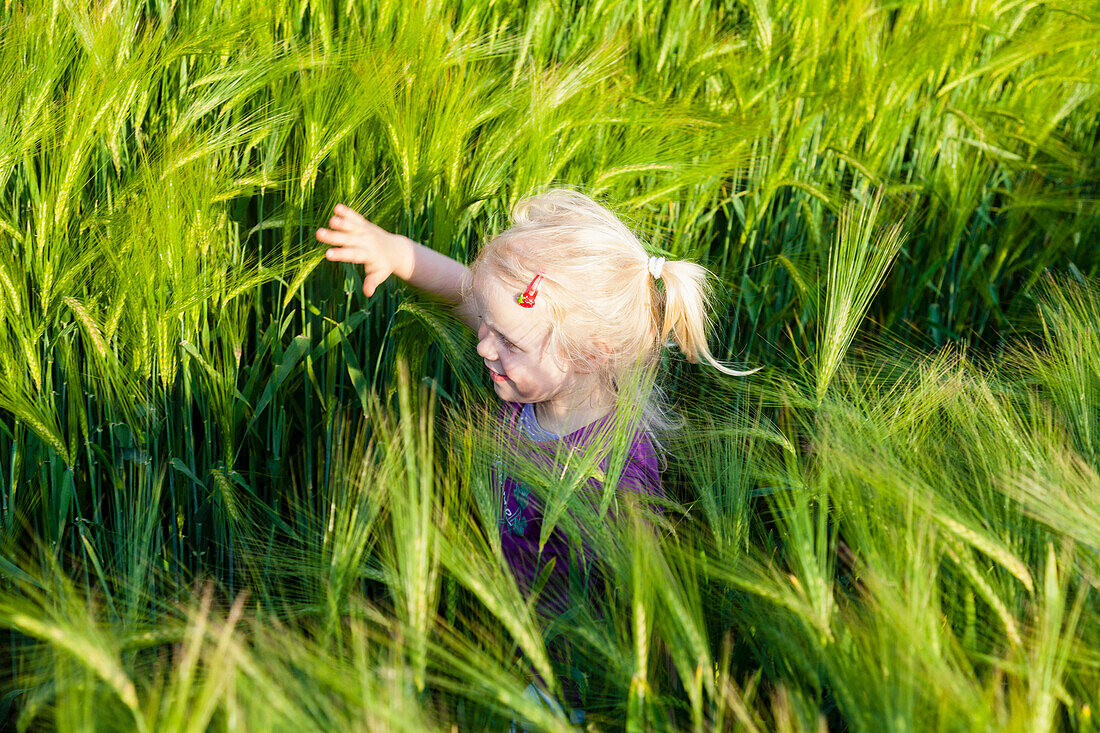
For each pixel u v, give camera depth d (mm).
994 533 1547
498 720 1439
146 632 1347
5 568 1827
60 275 2010
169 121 2385
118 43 2273
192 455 2209
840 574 1878
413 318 2170
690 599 1430
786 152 2926
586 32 2916
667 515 1919
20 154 2033
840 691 1281
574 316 1741
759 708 1580
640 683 1255
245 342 2414
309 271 2070
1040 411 1908
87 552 1975
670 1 3209
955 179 3129
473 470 1593
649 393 1690
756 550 1758
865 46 3059
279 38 2639
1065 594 1368
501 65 2779
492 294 1766
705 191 2658
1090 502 1476
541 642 1323
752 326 2850
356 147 2361
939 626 1357
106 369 2012
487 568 1422
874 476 1524
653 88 2893
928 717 1188
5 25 2236
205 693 1026
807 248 2971
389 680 1165
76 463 2156
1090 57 3492
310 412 2410
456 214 2324
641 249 1867
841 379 2111
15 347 2014
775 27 3127
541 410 1971
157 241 1952
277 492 2318
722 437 1952
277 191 2422
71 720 1096
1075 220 3236
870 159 3031
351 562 1425
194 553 2184
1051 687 1210
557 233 1748
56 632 1026
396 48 2428
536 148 2299
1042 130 3357
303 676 1278
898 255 3111
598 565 1684
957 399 1885
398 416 2201
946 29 2957
